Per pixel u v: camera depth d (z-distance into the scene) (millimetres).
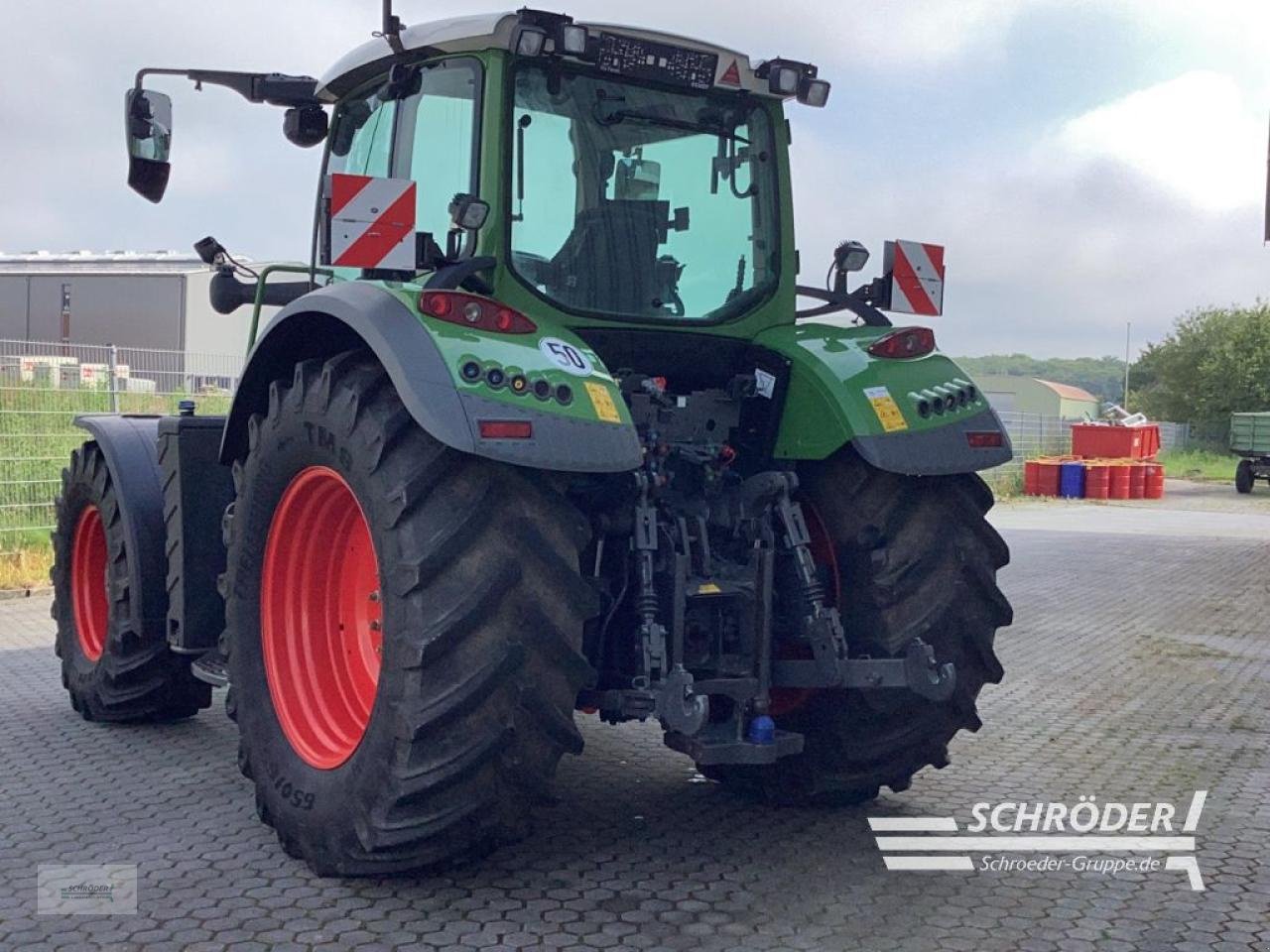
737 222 4641
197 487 5125
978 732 6066
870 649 4293
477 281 4043
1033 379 59781
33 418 11836
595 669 3863
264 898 3715
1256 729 6168
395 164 4492
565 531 3658
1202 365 57719
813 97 4660
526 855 4148
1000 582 12344
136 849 4152
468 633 3508
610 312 4316
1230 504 27672
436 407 3416
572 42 4070
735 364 4605
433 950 3365
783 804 4691
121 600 5668
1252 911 3771
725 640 4109
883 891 3887
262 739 4156
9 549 11258
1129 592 11656
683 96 4520
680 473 4367
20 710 6266
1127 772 5332
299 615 4250
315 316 4055
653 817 4590
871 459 4133
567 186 4246
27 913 3592
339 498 4102
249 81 5090
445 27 4164
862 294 4938
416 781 3529
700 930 3537
